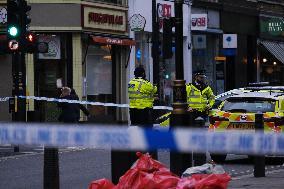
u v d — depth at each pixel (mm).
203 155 32312
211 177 20922
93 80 78250
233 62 105062
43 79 74625
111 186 22531
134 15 80188
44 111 73875
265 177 33906
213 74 99688
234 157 46406
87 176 36188
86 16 75938
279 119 40062
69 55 75250
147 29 86000
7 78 72875
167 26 35938
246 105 41094
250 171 38312
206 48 98750
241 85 106875
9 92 72812
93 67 78312
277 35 116500
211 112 42438
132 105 42500
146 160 22578
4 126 21438
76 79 75438
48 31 74375
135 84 42094
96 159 44844
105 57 80000
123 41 80312
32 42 51906
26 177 36094
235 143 19250
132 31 82938
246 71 109250
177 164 29844
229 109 41250
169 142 19641
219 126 41062
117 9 80562
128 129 20250
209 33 98312
